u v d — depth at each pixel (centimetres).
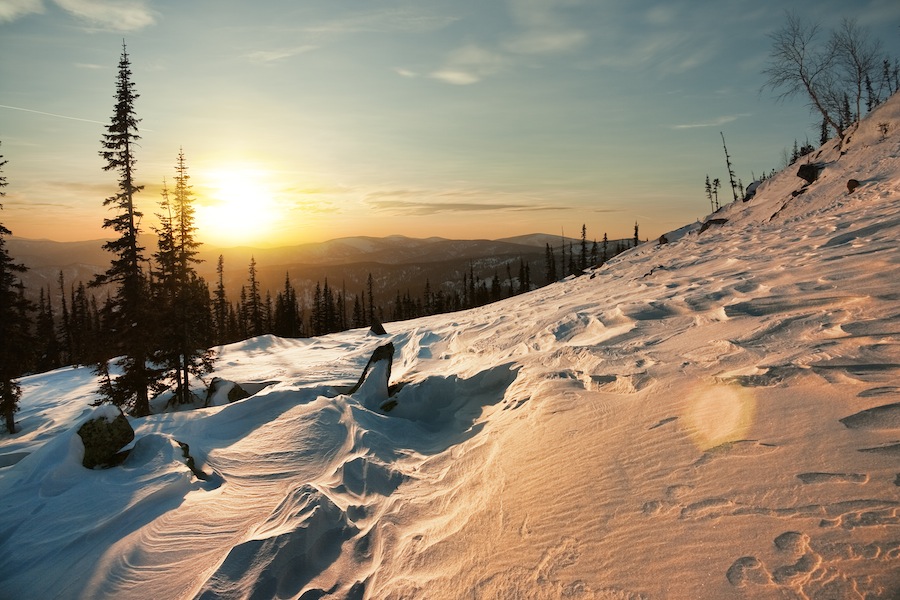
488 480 432
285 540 413
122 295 2111
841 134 2745
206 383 2386
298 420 796
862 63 2831
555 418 472
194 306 2439
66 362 6269
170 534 483
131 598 397
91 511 520
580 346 680
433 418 788
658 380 459
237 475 638
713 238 2266
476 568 321
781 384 358
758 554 223
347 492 533
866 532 209
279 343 3600
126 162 2066
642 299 930
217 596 369
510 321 1374
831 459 262
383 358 988
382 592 350
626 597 237
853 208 1453
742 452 301
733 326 546
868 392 309
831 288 560
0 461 845
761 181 3262
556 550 296
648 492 306
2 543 483
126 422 687
